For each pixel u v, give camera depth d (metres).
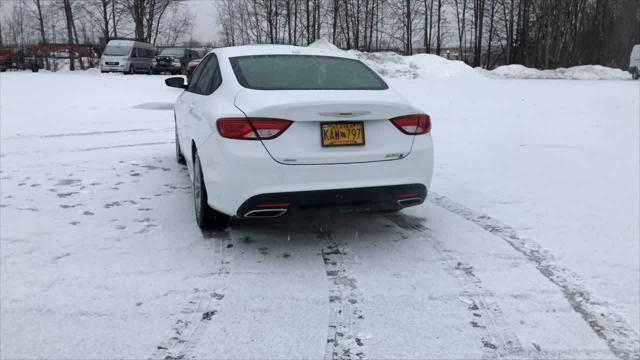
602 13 46.06
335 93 3.52
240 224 4.18
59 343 2.48
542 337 2.56
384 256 3.55
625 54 44.53
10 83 17.48
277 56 4.12
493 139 8.13
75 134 8.30
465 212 4.52
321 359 2.37
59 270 3.28
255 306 2.84
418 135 3.51
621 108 12.08
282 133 3.19
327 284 3.12
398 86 19.16
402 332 2.60
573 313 2.79
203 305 2.85
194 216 4.37
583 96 15.19
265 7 44.66
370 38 44.69
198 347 2.46
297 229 4.09
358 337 2.55
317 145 3.24
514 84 21.06
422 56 29.81
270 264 3.41
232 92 3.60
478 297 2.96
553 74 31.98
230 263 3.41
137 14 46.28
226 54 4.22
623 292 3.03
